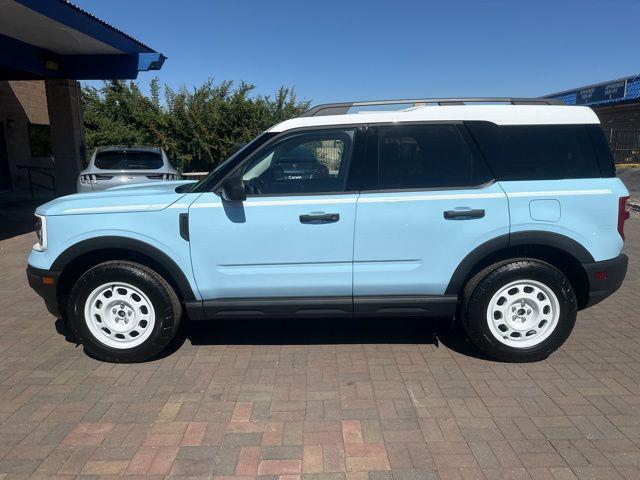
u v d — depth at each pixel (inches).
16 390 144.0
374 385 144.6
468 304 154.7
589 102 958.4
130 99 858.1
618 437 118.9
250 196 152.4
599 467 108.7
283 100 936.9
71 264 158.1
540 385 143.6
